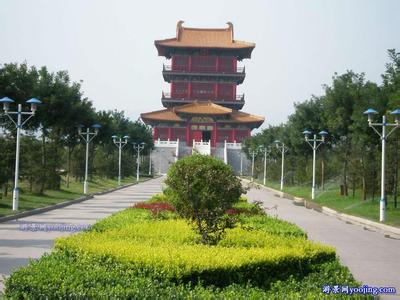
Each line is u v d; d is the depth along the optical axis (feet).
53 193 148.66
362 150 139.03
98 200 145.38
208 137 402.11
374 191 137.69
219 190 51.06
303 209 132.57
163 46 385.70
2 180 112.78
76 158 207.21
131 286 31.99
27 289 31.17
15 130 130.93
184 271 34.86
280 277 39.27
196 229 51.01
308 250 44.06
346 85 150.61
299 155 212.02
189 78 390.83
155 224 61.98
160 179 318.04
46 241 65.31
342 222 103.19
